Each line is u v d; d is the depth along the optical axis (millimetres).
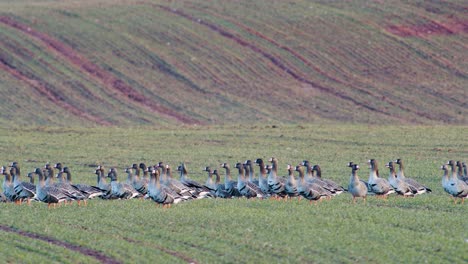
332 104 79312
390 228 26875
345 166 47031
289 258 23500
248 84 83062
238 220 27719
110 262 23406
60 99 77062
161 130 64875
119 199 33562
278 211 29531
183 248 24531
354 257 23578
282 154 52375
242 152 53438
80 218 28547
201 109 77125
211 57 87250
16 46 85125
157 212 29250
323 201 32312
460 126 66250
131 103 77625
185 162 49594
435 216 28859
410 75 86188
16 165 33000
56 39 87562
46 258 23688
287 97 80625
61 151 54375
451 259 23719
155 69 84375
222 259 23500
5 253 24203
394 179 33562
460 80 85438
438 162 47969
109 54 86062
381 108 78438
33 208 30938
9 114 72875
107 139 59875
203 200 32812
